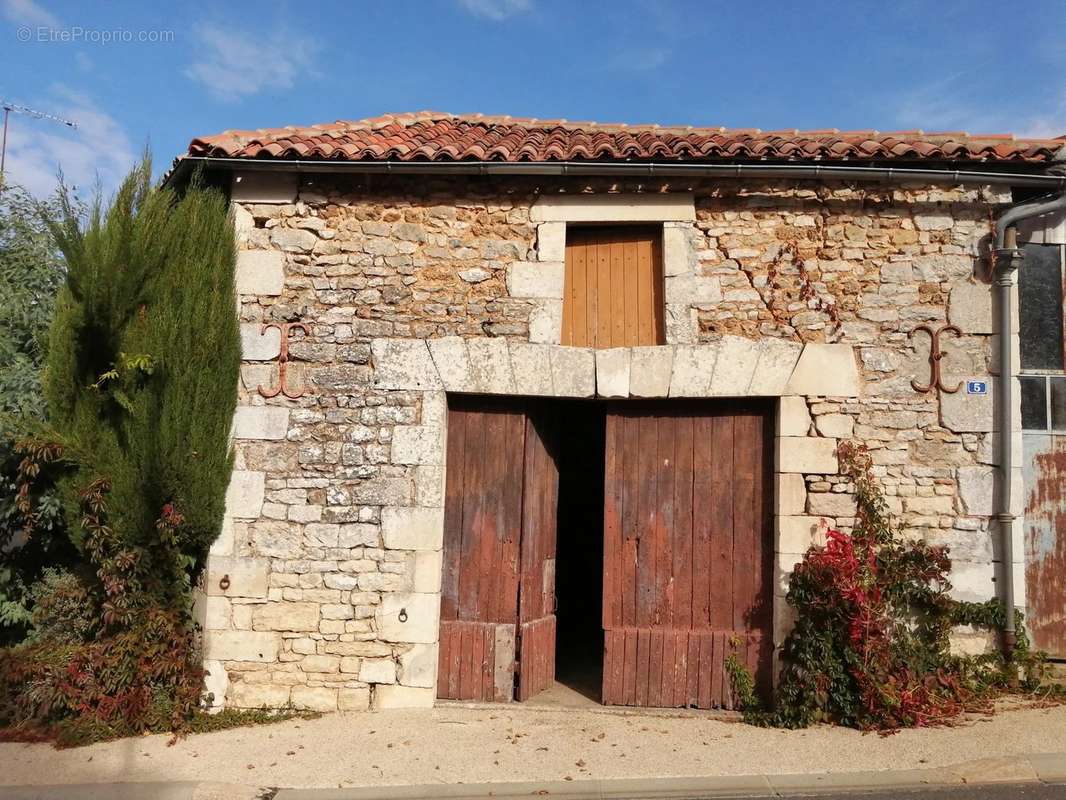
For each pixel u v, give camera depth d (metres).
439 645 5.45
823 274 5.41
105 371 5.33
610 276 5.63
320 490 5.41
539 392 5.42
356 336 5.49
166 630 5.11
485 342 5.43
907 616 5.15
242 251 5.54
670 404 5.56
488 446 5.60
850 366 5.31
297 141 5.52
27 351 6.18
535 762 4.46
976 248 5.39
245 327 5.51
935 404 5.29
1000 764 4.20
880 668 4.89
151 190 5.44
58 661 4.98
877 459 5.27
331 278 5.54
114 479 5.22
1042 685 5.14
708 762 4.41
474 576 5.53
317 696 5.28
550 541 5.88
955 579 5.18
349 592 5.34
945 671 5.07
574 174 5.38
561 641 7.59
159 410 5.27
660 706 5.37
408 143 5.72
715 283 5.43
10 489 5.60
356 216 5.59
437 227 5.57
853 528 5.18
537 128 7.13
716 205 5.51
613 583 5.51
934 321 5.35
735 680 5.27
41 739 4.84
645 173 5.32
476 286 5.52
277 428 5.43
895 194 5.37
